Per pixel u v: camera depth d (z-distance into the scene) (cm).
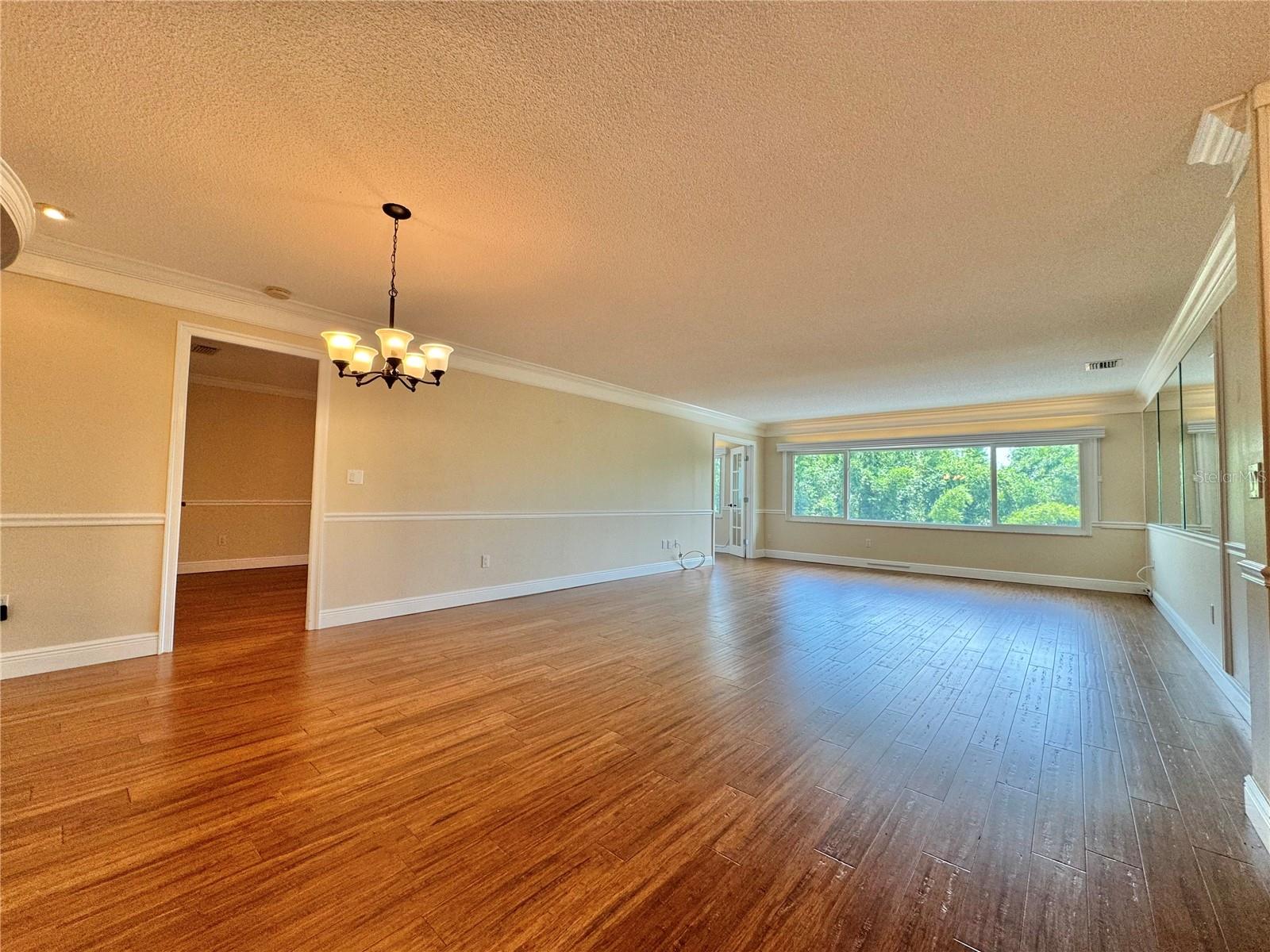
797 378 546
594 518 605
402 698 270
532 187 216
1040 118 170
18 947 120
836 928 131
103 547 306
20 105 171
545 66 152
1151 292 307
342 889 141
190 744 218
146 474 319
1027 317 351
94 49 148
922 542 730
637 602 509
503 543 513
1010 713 264
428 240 262
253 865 149
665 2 130
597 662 331
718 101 165
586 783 195
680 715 256
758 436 886
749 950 124
